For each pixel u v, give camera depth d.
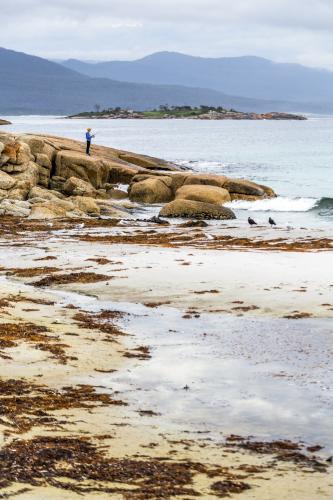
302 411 13.54
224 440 12.07
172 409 13.66
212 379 15.59
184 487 9.78
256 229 43.03
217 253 31.61
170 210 51.97
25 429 11.84
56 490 9.23
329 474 10.61
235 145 158.25
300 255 30.30
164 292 24.47
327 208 56.56
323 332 19.25
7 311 21.53
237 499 9.46
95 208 52.44
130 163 76.81
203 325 20.47
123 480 9.90
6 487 9.13
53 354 17.14
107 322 20.98
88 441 11.55
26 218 48.06
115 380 15.45
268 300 22.75
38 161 61.97
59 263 30.03
